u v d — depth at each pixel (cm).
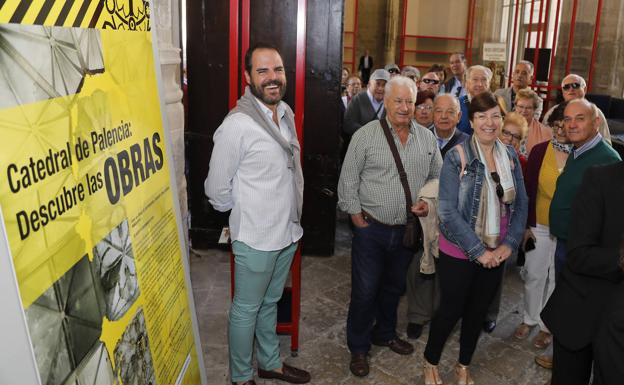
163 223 123
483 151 231
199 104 398
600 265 172
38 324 71
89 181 87
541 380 278
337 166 412
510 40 1127
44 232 73
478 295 246
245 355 243
